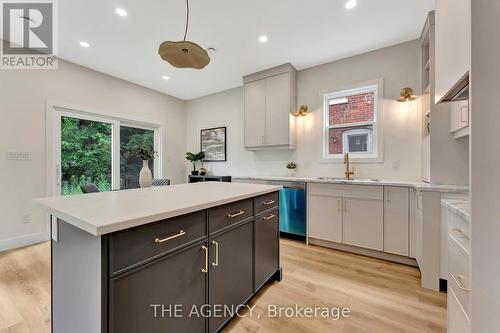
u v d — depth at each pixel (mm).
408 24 2490
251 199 1712
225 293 1446
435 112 2223
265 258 1896
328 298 1813
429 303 1748
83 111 3498
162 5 2170
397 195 2414
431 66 2248
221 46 2947
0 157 2730
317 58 3293
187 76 3951
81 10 2234
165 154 4832
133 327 919
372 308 1689
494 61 814
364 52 3115
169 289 1073
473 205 837
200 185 2172
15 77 2846
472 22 832
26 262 2418
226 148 4711
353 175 3242
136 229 925
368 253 2643
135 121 4273
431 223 1950
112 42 2822
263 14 2318
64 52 3066
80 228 870
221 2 2137
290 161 3840
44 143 3076
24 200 2902
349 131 3363
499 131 811
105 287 826
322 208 2904
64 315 1100
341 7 2221
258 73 3771
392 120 2951
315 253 2725
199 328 1253
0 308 1662
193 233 1200
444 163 2199
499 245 810
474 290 840
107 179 3914
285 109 3521
